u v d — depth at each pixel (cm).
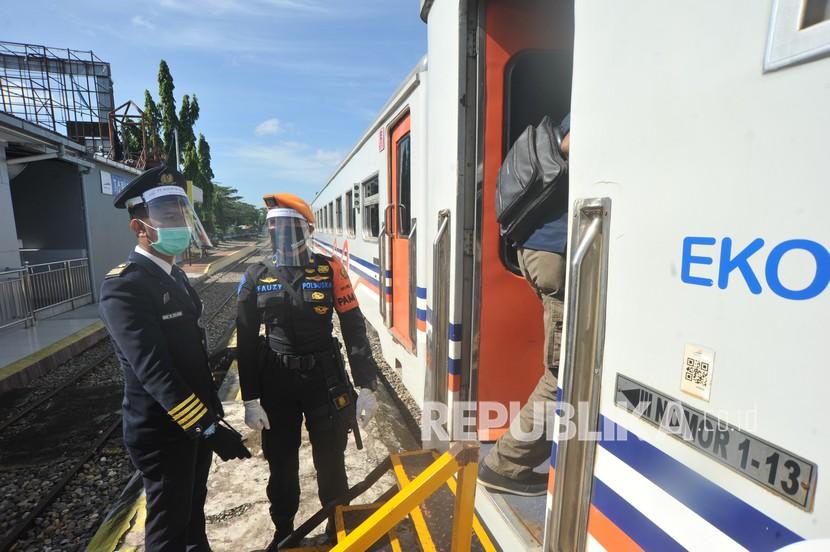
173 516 194
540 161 176
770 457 77
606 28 112
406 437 396
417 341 328
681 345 93
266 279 216
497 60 237
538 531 188
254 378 220
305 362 218
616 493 113
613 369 112
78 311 953
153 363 174
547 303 193
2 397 526
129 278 178
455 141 235
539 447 209
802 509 72
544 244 182
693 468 91
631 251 105
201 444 219
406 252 409
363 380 232
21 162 860
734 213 81
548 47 242
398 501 161
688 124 90
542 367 255
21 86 1323
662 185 96
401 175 423
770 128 75
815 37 68
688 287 91
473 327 243
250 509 286
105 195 1172
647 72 99
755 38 77
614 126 109
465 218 239
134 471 370
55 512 320
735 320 81
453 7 232
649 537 103
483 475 222
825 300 68
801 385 72
